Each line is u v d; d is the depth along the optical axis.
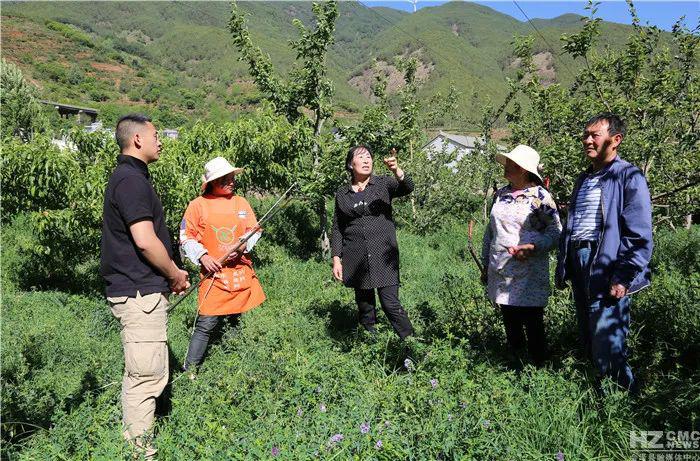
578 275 3.77
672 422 3.22
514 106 11.07
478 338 4.91
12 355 4.81
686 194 7.44
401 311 4.92
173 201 7.88
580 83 7.74
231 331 4.90
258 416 3.35
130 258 3.38
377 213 4.96
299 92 10.80
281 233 11.40
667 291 5.38
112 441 3.07
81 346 5.35
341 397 3.60
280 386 3.78
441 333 5.19
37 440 3.37
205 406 3.58
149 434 3.19
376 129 9.80
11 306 6.94
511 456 2.85
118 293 3.37
